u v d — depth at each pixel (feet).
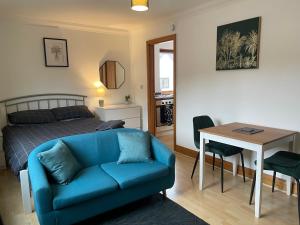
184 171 11.58
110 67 17.30
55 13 12.85
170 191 9.58
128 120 16.78
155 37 15.33
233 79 10.96
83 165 8.64
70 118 14.32
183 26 13.17
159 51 21.74
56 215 6.46
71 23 15.05
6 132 11.91
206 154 12.66
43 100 14.75
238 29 10.40
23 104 14.12
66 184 7.18
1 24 13.10
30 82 14.28
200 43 12.30
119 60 17.63
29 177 7.74
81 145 8.74
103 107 16.11
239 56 10.50
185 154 14.06
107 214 8.05
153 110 16.92
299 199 7.30
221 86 11.53
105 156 9.10
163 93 22.66
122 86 18.08
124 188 7.52
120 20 14.58
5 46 13.32
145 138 9.41
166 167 8.55
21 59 13.85
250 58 10.09
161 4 11.57
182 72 13.61
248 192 9.42
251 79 10.25
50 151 7.46
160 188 8.55
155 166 8.54
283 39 9.05
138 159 8.89
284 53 9.07
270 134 8.50
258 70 9.96
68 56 15.37
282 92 9.29
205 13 11.85
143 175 7.88
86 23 15.28
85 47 15.96
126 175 7.80
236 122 10.91
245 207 8.36
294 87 8.92
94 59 16.40
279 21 9.10
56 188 6.93
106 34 16.74
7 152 10.10
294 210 8.10
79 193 6.70
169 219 7.74
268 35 9.49
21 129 11.89
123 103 18.26
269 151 9.80
